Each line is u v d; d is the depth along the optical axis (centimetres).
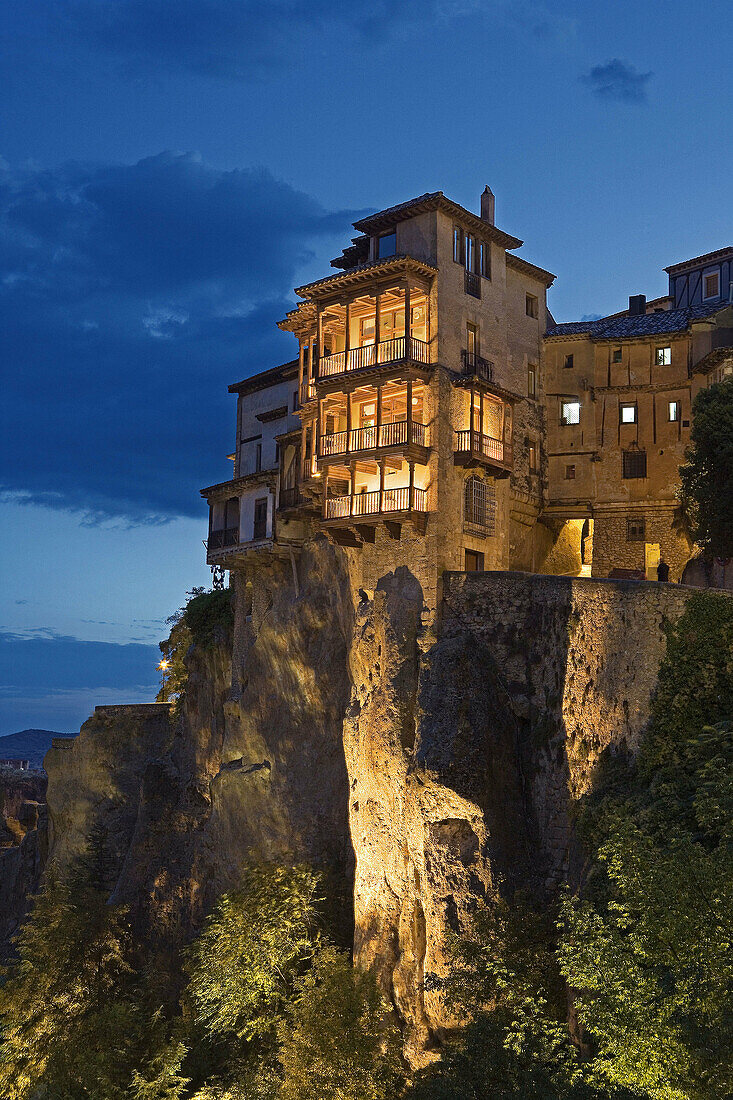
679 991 2284
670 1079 2244
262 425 6675
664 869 2448
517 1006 3447
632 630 4172
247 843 5809
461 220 5450
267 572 6275
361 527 5159
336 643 5578
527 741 4472
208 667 6762
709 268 7225
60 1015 5478
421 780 4375
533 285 6112
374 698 4953
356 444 5259
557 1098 2677
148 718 7800
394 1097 3947
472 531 5188
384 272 5175
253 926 4797
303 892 4944
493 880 4112
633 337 5941
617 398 5962
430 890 4256
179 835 6631
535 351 6062
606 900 3347
